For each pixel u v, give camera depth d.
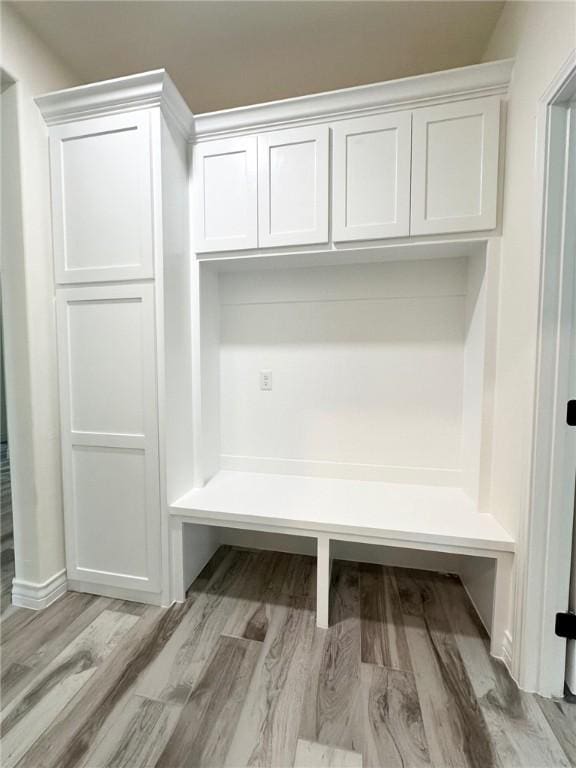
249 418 2.13
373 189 1.54
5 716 1.13
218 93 1.99
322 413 2.04
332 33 1.60
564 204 1.12
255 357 2.10
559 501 1.18
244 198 1.67
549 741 1.06
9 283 1.57
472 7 1.47
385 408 1.96
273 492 1.82
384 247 1.58
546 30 1.13
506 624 1.36
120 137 1.55
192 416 1.85
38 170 1.59
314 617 1.58
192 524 1.82
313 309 2.02
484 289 1.53
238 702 1.17
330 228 1.60
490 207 1.46
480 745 1.04
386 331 1.94
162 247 1.54
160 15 1.52
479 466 1.58
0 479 3.21
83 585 1.74
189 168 1.73
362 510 1.60
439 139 1.48
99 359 1.64
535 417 1.18
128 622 1.54
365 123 1.53
